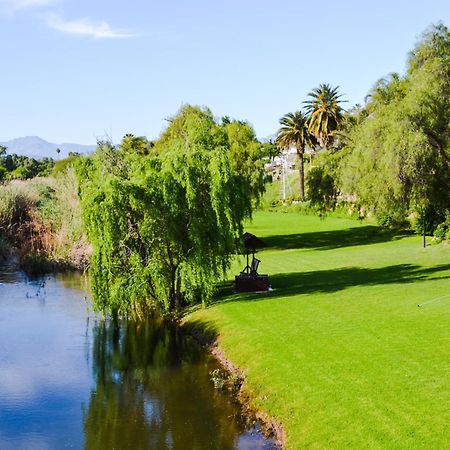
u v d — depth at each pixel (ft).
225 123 201.98
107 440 55.72
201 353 82.43
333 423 50.98
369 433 47.60
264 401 60.59
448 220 152.87
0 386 71.87
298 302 92.22
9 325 101.71
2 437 57.57
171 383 71.00
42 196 201.46
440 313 77.66
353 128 188.96
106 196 91.09
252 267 108.47
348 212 261.85
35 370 77.82
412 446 44.45
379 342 67.41
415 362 59.93
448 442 44.09
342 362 62.85
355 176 131.23
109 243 90.02
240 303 96.12
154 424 58.95
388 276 110.73
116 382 72.43
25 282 144.15
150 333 95.50
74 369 77.97
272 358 68.90
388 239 182.70
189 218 97.40
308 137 317.01
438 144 112.68
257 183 185.06
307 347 69.26
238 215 101.50
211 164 97.04
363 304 86.48
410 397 52.16
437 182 121.60
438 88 109.40
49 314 109.81
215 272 98.94
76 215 165.68
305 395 57.47
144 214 93.86
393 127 107.96
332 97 296.51
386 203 116.16
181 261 98.43
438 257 132.05
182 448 53.36
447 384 53.83
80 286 138.41
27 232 183.93
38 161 518.37
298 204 303.48
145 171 99.04
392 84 128.57
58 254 164.96
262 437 54.60
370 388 55.31
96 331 97.55
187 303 106.73
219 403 63.67
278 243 187.21
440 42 118.21
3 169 362.12
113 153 108.37
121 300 91.61
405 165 105.70
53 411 63.87
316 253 159.53
